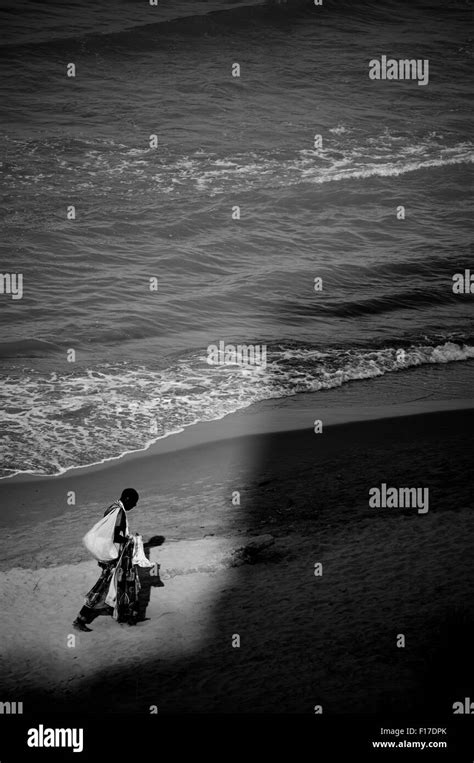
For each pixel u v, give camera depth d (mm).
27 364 15789
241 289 20109
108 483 11898
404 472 11930
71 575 9406
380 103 33312
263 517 10727
